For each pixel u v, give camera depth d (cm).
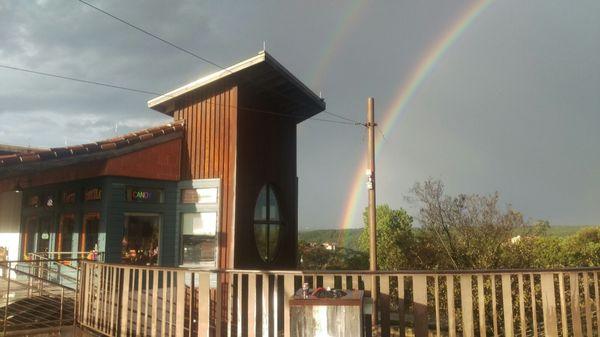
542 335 921
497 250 1321
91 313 700
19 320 784
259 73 1027
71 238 1109
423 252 1530
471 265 1354
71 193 1129
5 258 1394
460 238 1399
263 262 1073
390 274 471
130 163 998
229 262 970
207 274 532
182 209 1055
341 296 457
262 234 1090
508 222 1335
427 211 1452
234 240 971
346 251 2539
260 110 1105
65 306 848
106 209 973
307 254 2439
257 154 1080
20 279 1196
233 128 1010
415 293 463
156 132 1042
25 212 1327
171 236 1055
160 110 1216
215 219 1005
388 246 1775
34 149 1459
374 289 549
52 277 1143
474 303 1036
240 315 516
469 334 450
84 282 725
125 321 618
